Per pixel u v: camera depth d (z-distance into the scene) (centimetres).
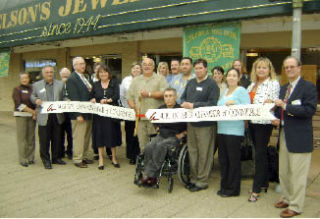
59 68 1238
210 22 649
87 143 627
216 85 463
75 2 915
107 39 1016
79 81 584
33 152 620
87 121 618
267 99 418
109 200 436
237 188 447
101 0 845
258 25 705
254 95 448
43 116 579
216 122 492
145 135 554
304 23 648
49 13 1001
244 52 794
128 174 552
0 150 735
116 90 594
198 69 461
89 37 987
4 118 1260
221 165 453
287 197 407
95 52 1123
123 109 563
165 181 519
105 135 577
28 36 1090
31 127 610
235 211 400
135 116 559
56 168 589
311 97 363
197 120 457
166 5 706
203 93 460
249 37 769
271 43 739
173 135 490
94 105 572
